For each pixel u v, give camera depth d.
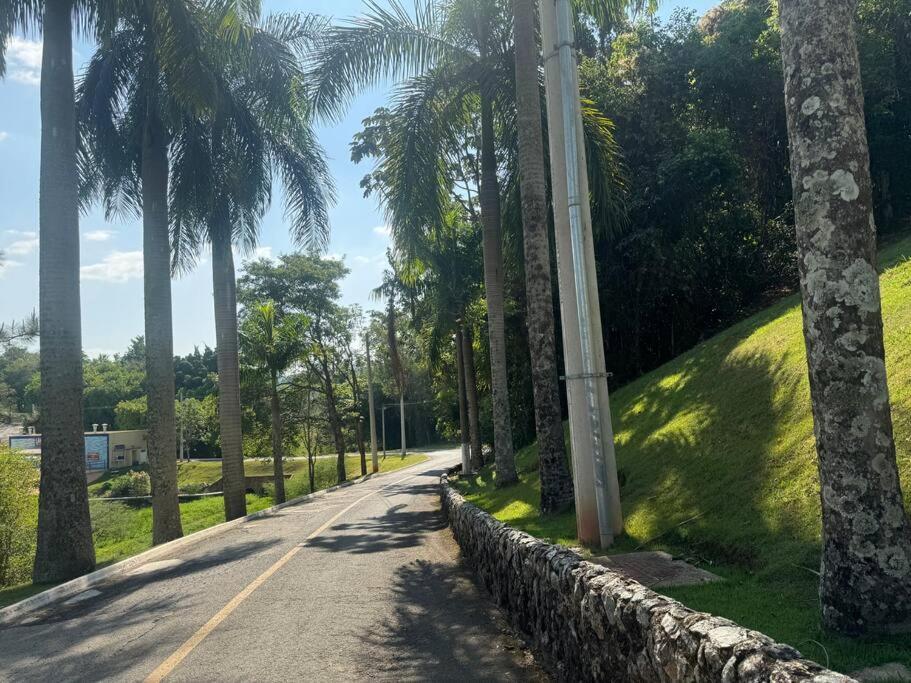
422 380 68.12
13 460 19.70
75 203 12.37
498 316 16.14
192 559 12.16
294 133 19.67
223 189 19.39
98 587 10.21
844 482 4.05
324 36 14.38
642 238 17.22
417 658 5.56
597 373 8.32
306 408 41.81
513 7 11.90
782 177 19.53
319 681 5.13
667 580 5.72
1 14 12.25
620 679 3.65
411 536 12.88
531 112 11.55
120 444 63.31
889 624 3.87
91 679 5.53
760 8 20.02
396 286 33.88
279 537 14.27
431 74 15.24
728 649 2.64
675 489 8.42
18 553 19.00
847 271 4.12
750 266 18.97
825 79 4.21
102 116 16.70
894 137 16.83
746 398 9.37
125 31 16.39
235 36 13.85
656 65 19.11
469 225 26.80
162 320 16.78
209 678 5.34
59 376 11.83
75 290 12.22
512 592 6.38
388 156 15.44
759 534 6.02
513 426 25.89
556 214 8.88
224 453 20.56
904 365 6.88
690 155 16.86
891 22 16.92
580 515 8.30
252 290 39.62
